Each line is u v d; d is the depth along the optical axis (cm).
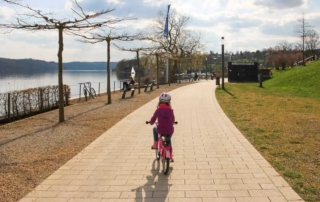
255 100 1811
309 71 3053
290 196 455
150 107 1548
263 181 516
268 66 7925
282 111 1324
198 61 5500
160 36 4653
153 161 645
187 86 3359
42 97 1549
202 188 494
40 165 627
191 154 689
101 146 774
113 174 569
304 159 634
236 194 468
